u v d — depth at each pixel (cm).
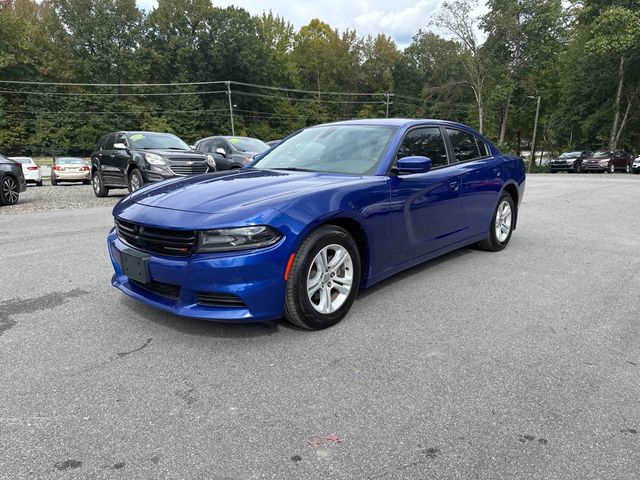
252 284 282
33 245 591
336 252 329
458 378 261
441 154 459
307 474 185
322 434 211
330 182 344
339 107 7681
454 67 4900
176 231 287
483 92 4744
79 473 185
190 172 1074
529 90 4641
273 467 189
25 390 247
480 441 206
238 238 280
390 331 324
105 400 238
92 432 212
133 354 288
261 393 244
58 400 238
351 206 332
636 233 689
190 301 290
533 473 187
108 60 6044
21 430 213
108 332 320
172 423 219
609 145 3584
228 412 228
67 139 5803
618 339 314
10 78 5559
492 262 511
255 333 318
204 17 6531
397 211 377
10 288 415
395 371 268
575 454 198
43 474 184
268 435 210
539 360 283
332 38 7612
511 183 561
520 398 241
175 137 1234
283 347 297
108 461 192
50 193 1450
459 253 555
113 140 1202
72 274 459
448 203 443
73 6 6009
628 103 3491
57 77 5884
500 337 315
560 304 380
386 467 189
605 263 510
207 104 6669
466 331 325
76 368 271
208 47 6488
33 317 347
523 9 4291
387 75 7931
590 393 246
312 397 240
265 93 7112
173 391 246
